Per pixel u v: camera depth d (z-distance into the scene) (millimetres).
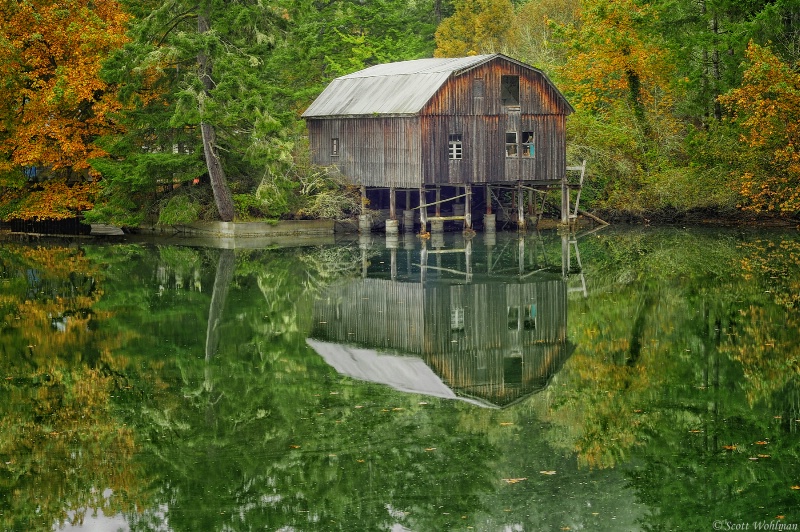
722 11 48500
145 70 44250
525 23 70438
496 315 26672
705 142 48219
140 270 35438
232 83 42469
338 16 69125
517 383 20406
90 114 47781
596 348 23031
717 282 30703
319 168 47281
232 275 34031
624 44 49688
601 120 53281
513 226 49062
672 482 15352
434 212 50781
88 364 22203
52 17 44500
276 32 44906
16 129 45312
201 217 46750
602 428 17672
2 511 14703
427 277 32969
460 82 44000
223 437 17453
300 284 31984
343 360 22484
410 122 43719
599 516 14344
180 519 14391
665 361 21766
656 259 36125
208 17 44281
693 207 48531
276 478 15758
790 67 45375
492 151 45094
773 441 16875
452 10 81188
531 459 16312
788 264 33781
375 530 14039
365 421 18125
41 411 19000
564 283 31359
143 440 17359
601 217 51531
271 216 47156
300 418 18328
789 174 44469
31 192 47406
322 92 50719
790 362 21375
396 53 68125
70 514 14625
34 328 25719
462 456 16453
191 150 46906
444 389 20094
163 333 25156
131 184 44625
